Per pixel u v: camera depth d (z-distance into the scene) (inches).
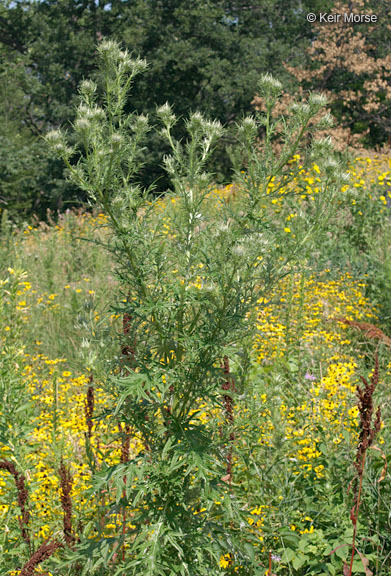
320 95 108.7
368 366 258.1
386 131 1219.2
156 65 1116.5
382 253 349.1
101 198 102.7
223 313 106.1
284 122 110.7
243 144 111.4
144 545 104.7
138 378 100.0
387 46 1229.1
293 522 143.8
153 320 111.3
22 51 1349.7
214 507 128.7
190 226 109.6
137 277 106.8
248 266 106.3
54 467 157.5
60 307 322.7
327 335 254.2
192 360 109.2
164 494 112.0
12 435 145.4
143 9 1198.9
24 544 128.6
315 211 116.2
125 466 107.0
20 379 156.9
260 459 155.9
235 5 1291.8
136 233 104.1
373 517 145.4
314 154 110.3
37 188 1170.6
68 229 496.1
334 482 151.9
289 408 183.3
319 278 329.4
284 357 221.3
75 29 1238.9
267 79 111.3
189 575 107.7
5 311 163.2
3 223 456.8
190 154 111.7
